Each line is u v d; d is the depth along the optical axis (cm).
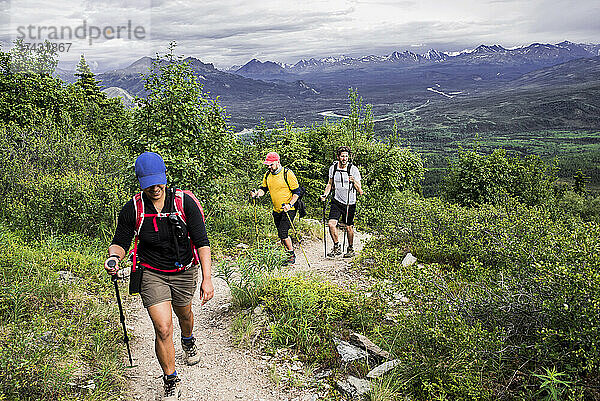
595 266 448
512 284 488
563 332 399
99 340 468
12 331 434
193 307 638
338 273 796
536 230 727
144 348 498
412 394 402
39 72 2016
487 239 741
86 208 955
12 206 988
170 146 1070
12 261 655
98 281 668
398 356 445
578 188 6844
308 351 473
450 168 3366
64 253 768
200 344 512
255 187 1545
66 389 380
